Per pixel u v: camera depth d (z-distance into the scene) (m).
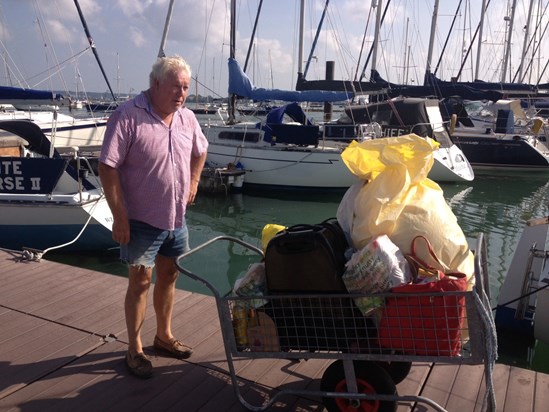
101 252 8.35
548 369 5.01
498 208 13.82
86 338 3.42
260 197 14.70
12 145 9.00
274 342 2.50
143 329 3.55
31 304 3.97
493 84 19.67
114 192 2.61
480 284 2.17
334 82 15.55
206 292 7.21
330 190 14.56
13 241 7.88
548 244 5.37
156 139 2.66
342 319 2.37
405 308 2.23
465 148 19.28
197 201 14.09
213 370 3.04
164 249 2.96
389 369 2.87
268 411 2.66
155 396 2.77
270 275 2.46
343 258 2.46
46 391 2.80
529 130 20.59
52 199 7.67
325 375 2.54
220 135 15.33
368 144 2.63
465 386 2.89
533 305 5.25
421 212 2.47
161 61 2.60
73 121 15.40
